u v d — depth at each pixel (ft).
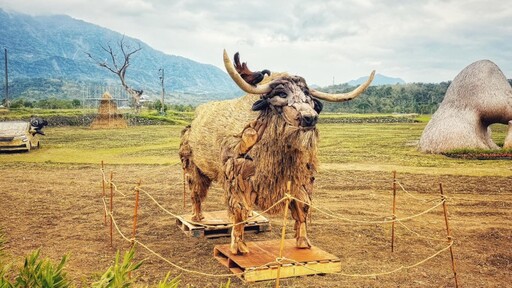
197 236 27.32
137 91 228.84
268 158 20.92
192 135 26.35
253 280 19.92
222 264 22.99
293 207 22.43
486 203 36.78
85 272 21.72
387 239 27.63
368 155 67.56
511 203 36.86
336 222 31.35
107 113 138.41
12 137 72.54
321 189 42.27
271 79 21.56
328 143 85.30
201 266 22.95
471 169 53.83
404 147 78.48
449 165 57.21
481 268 22.94
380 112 255.29
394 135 103.35
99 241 26.96
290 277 20.90
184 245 26.40
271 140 20.75
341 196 39.37
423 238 27.81
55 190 42.09
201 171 27.35
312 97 21.52
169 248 25.82
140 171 54.03
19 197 39.01
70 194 40.32
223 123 23.35
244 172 21.39
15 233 28.37
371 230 29.43
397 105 276.00
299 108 19.97
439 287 20.47
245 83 19.97
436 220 31.86
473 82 72.54
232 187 21.75
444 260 24.08
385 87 309.83
